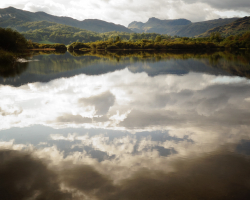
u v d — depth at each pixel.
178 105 7.69
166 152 4.06
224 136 4.84
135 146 4.33
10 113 6.71
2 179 3.28
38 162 3.76
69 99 8.59
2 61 28.03
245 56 39.12
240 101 8.19
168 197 2.83
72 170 3.48
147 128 5.35
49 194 2.92
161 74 16.92
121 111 6.91
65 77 15.21
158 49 105.56
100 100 8.45
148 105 7.70
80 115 6.50
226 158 3.83
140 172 3.40
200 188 3.01
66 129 5.33
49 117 6.31
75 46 116.62
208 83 12.48
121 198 2.81
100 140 4.64
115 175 3.33
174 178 3.24
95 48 119.31
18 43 54.00
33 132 5.16
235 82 12.63
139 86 11.62
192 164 3.62
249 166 3.56
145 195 2.87
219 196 2.85
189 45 101.44
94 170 3.47
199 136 4.84
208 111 6.89
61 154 4.03
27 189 3.04
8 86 11.51
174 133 5.02
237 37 106.12
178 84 12.21
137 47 109.62
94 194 2.90
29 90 10.42
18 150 4.23
